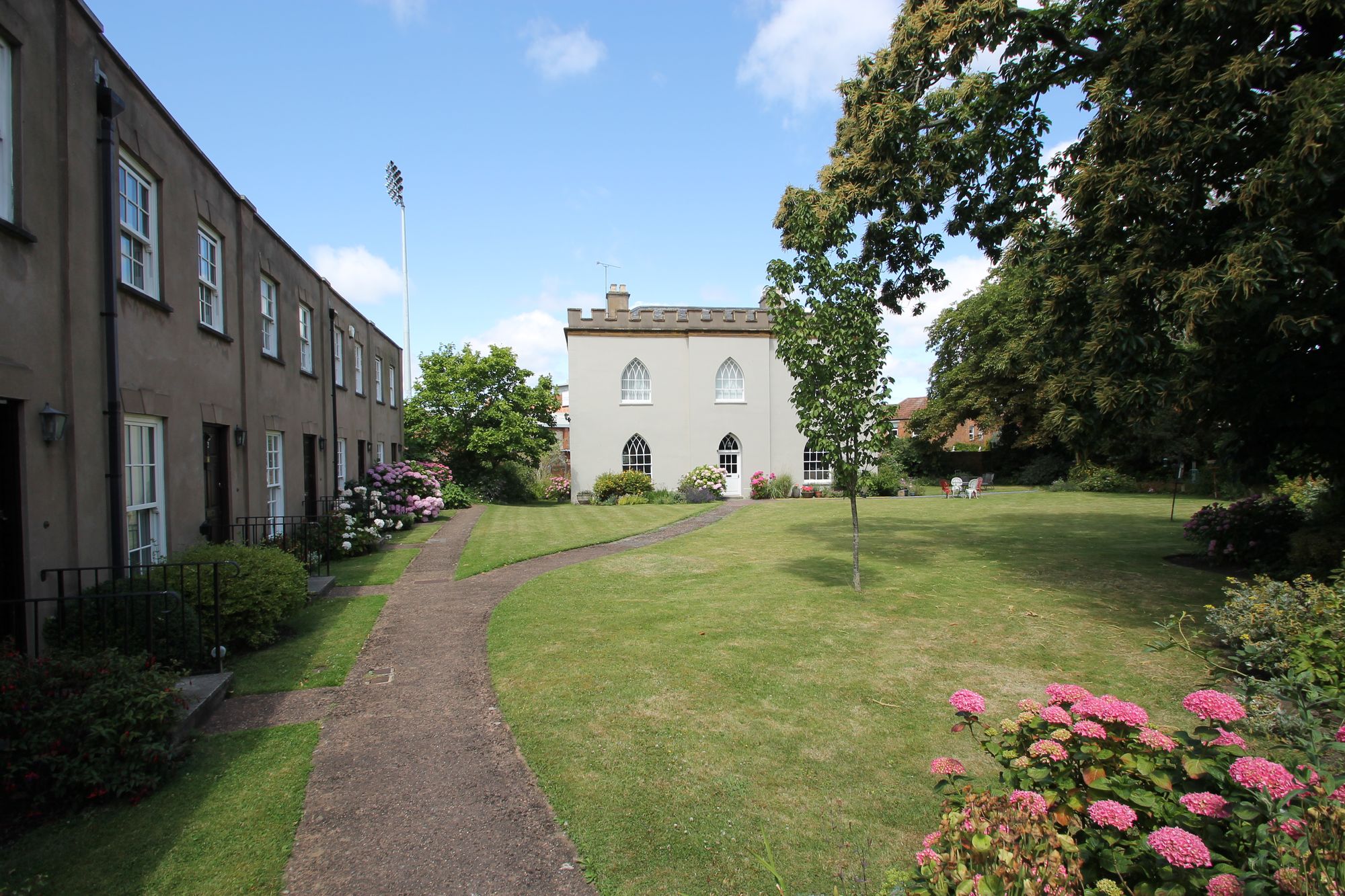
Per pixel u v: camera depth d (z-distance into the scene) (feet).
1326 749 9.47
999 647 22.29
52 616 17.72
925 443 120.78
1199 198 23.47
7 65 17.06
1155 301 24.38
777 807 12.67
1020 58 32.63
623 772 13.96
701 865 10.93
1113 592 29.91
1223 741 8.04
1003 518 61.21
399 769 14.06
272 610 21.36
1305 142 18.17
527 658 21.13
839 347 28.37
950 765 9.36
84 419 19.53
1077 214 25.77
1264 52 21.50
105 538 20.51
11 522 16.97
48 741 12.15
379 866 10.81
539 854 11.19
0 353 16.26
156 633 17.56
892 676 19.57
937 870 7.30
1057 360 29.19
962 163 37.55
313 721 16.38
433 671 20.04
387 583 32.91
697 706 17.40
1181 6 22.24
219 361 30.04
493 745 15.21
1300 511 34.63
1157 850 6.78
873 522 58.49
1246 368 23.65
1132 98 24.82
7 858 10.81
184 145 26.71
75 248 19.27
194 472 27.40
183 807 12.44
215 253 30.63
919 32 34.01
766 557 40.83
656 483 92.43
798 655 21.40
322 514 43.78
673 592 30.81
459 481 87.61
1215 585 31.04
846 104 40.91
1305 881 6.03
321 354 46.93
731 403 93.86
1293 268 18.99
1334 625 14.83
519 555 41.01
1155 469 95.04
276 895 10.09
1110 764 8.43
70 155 19.06
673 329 92.89
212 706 16.81
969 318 105.19
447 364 89.76
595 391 91.45
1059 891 6.34
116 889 10.11
